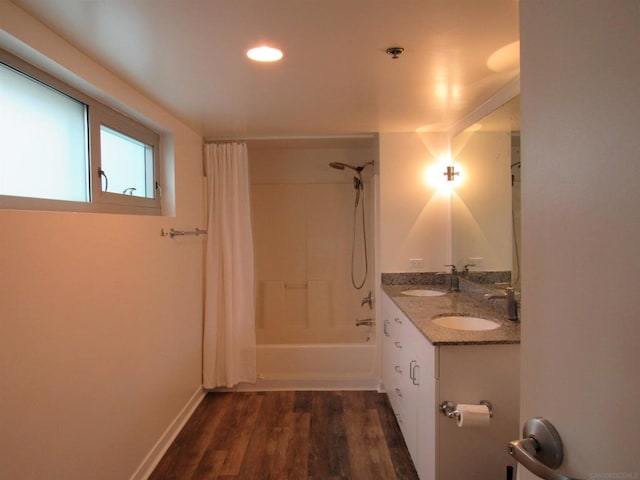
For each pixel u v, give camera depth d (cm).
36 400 131
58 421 142
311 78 191
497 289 235
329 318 415
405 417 233
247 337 322
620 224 51
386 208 321
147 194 243
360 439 251
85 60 160
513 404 172
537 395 70
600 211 54
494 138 232
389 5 126
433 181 320
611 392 53
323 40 150
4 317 118
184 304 274
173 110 243
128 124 214
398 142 318
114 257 181
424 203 321
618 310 51
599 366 55
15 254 123
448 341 169
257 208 413
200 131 303
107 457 174
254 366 323
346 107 243
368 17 133
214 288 314
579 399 59
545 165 67
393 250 322
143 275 210
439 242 322
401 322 245
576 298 59
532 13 69
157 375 228
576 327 59
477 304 248
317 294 418
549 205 66
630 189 49
